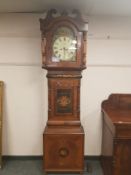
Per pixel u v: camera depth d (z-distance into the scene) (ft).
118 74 6.95
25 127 7.17
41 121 7.14
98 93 7.02
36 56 6.89
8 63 6.91
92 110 7.09
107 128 6.15
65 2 5.48
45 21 5.71
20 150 7.25
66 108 6.16
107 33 6.80
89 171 6.65
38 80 6.98
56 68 5.90
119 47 6.85
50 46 5.80
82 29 5.73
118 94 6.97
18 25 6.77
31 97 7.05
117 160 5.29
